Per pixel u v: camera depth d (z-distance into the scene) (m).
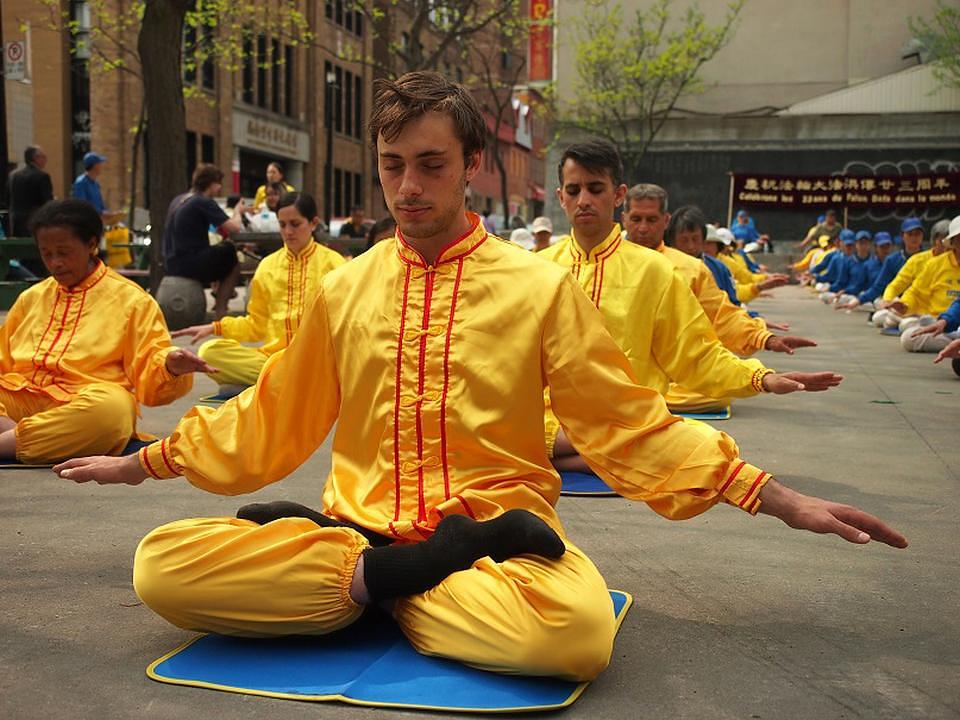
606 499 5.24
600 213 5.50
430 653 3.07
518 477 3.21
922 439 6.91
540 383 3.23
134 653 3.21
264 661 3.09
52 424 5.71
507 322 3.17
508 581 2.93
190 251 13.13
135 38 30.84
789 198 32.91
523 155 73.06
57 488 5.30
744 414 7.89
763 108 35.78
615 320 5.46
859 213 32.69
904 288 14.41
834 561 4.25
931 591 3.89
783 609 3.69
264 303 8.30
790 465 6.08
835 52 35.38
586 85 34.22
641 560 4.25
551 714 2.80
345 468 3.34
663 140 34.03
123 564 4.11
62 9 30.30
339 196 44.88
